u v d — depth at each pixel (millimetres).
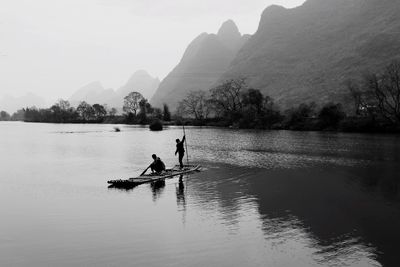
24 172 26219
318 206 16297
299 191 19391
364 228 13258
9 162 32156
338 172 26094
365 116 87562
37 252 11086
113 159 34219
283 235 12461
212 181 22281
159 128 101562
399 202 17094
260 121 108938
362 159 34031
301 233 12680
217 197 17891
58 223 13805
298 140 59438
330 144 51344
